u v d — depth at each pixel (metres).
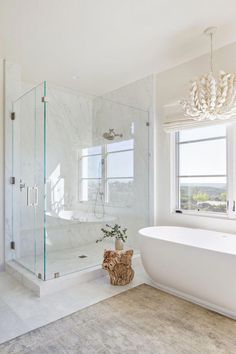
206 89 2.47
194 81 2.64
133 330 1.99
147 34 2.80
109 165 3.87
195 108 2.60
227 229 3.04
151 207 3.89
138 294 2.63
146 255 2.82
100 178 3.79
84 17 2.50
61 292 2.66
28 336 1.91
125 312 2.26
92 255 3.50
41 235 3.05
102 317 2.18
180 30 2.73
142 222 3.94
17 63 3.47
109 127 3.91
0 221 3.32
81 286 2.82
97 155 3.80
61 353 1.73
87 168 3.67
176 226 3.54
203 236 3.12
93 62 3.45
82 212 3.57
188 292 2.49
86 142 3.73
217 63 3.13
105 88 4.43
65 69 3.67
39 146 3.22
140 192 3.96
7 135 3.42
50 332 1.96
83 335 1.92
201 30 2.73
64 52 3.18
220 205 3.20
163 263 2.64
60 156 3.39
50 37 2.84
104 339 1.88
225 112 2.58
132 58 3.36
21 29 2.69
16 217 3.46
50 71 3.73
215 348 1.79
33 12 2.42
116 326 2.04
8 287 2.79
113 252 2.90
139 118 3.99
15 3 2.30
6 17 2.49
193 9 2.39
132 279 3.00
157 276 2.75
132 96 4.17
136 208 3.93
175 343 1.84
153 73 3.84
